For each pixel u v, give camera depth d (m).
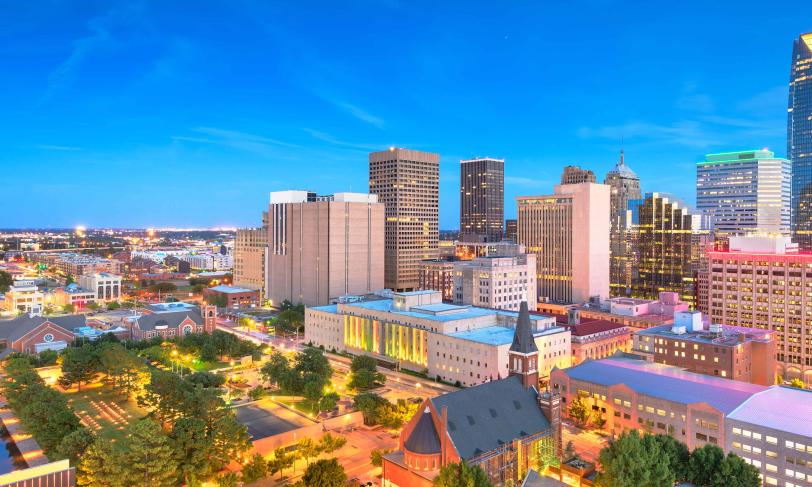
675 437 140.00
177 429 120.94
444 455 111.81
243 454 133.62
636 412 148.75
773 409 132.12
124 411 172.62
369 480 126.12
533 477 108.06
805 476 117.94
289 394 188.75
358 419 164.50
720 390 146.38
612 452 112.88
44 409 139.62
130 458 110.75
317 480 110.06
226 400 175.75
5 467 135.12
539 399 130.88
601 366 172.62
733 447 129.12
